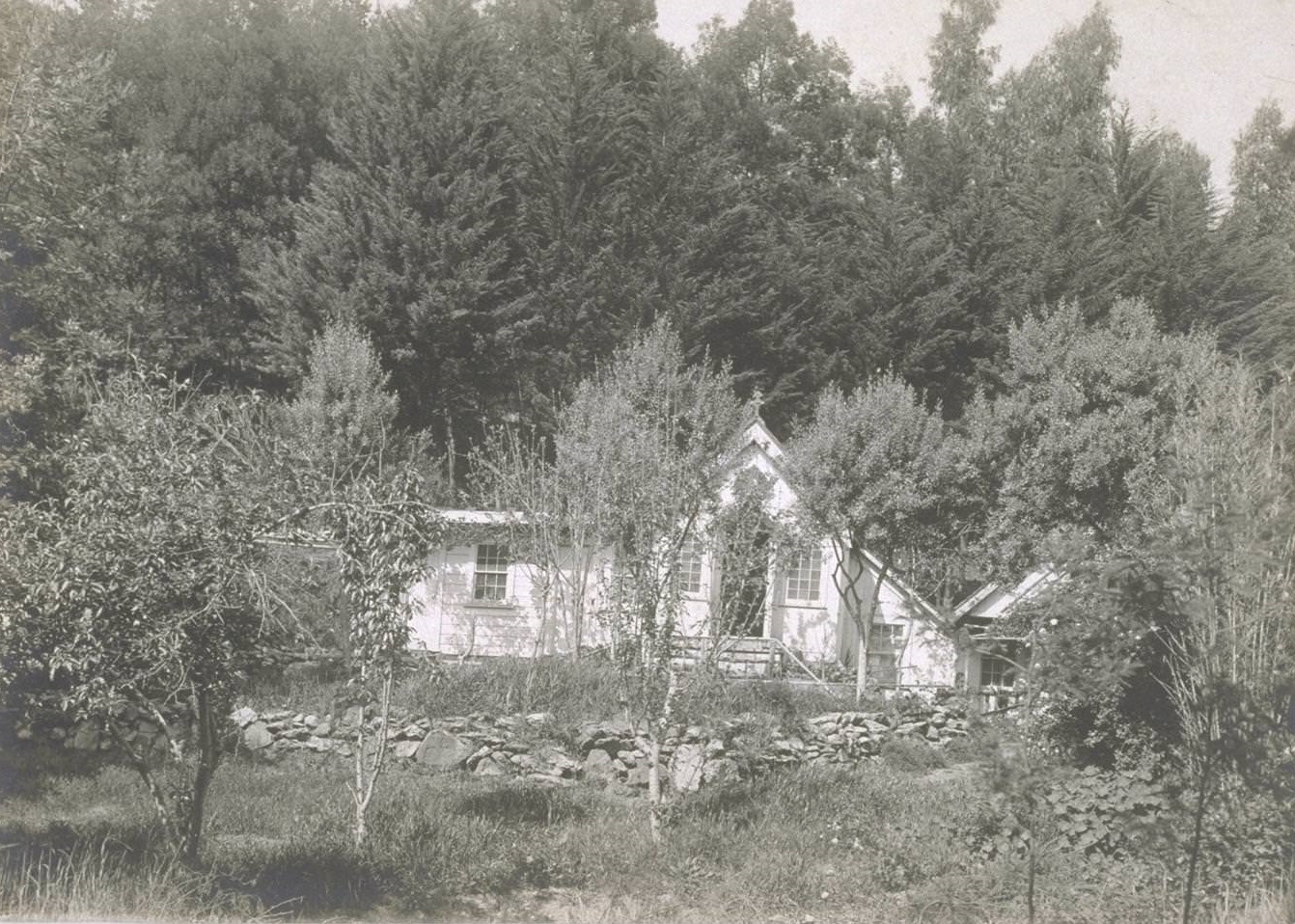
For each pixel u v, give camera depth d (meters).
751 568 17.58
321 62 41.12
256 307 38.41
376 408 28.94
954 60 44.75
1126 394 29.05
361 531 13.08
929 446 27.55
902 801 16.97
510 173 38.06
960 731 22.08
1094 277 36.62
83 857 11.70
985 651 12.62
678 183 37.94
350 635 13.57
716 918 12.84
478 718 19.83
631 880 13.77
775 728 20.33
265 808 15.31
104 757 16.55
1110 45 43.78
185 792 12.22
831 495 26.48
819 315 38.38
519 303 35.97
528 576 27.03
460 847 14.03
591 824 15.91
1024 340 30.92
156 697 11.89
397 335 35.19
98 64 16.14
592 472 23.95
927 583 27.59
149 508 11.07
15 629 11.03
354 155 36.47
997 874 13.35
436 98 36.78
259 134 38.47
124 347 17.05
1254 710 10.85
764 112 42.66
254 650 11.64
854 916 12.98
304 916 11.57
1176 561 10.79
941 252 38.53
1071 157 40.22
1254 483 12.80
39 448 13.96
